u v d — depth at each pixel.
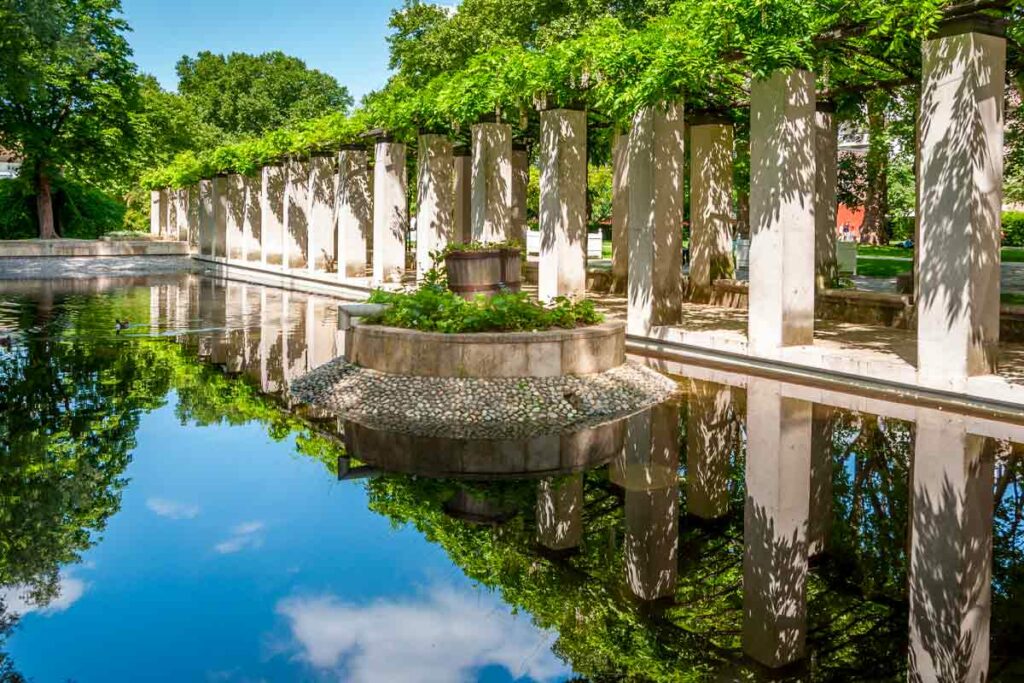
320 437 8.55
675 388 10.48
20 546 5.71
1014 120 18.48
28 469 7.44
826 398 9.73
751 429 8.41
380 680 3.92
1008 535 5.50
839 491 6.47
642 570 5.21
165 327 16.77
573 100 15.80
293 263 30.09
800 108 11.59
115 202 51.34
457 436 8.49
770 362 11.95
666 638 4.33
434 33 31.69
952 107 9.34
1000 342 12.38
